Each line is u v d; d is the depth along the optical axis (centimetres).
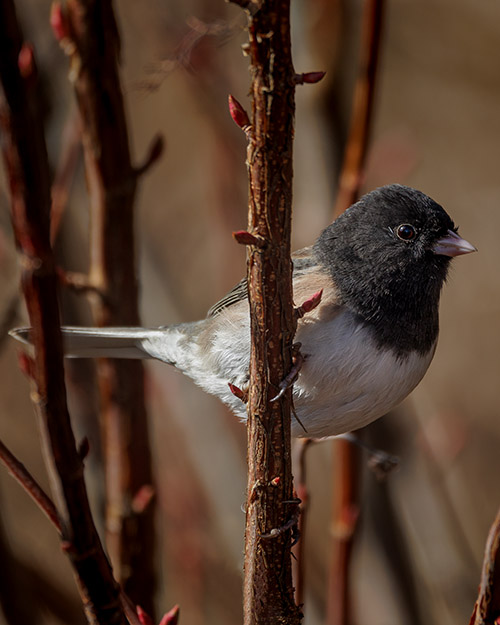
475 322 1517
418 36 1593
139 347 704
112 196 668
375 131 1600
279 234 447
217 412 939
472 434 1361
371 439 910
